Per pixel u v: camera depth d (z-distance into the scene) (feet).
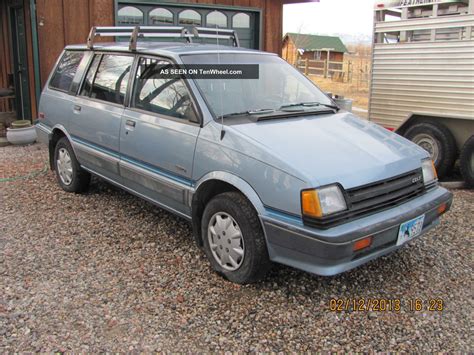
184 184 12.88
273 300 11.39
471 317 10.91
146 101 14.35
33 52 26.78
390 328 10.44
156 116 13.76
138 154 14.35
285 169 10.50
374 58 25.71
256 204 10.94
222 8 31.83
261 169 10.87
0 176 21.09
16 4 29.99
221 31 18.67
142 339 9.84
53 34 26.86
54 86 19.45
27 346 9.51
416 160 12.36
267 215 10.78
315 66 95.71
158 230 15.31
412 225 11.37
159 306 11.03
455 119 21.86
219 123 12.20
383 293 11.85
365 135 12.78
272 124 12.45
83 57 17.93
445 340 10.05
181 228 15.48
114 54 16.29
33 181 20.44
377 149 12.01
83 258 13.35
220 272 12.28
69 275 12.38
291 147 11.19
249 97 13.70
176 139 12.94
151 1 29.07
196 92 12.88
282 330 10.28
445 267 13.25
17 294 11.39
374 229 10.36
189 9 30.86
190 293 11.62
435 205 12.05
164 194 13.74
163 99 13.80
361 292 11.87
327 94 16.14
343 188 10.46
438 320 10.77
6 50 34.94
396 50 24.54
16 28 31.71
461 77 21.95
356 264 10.50
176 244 14.32
